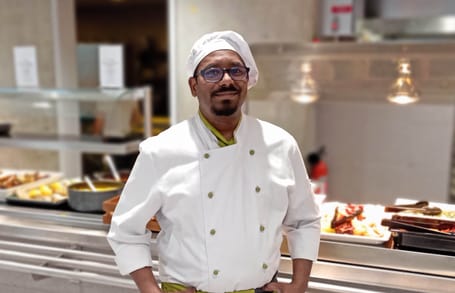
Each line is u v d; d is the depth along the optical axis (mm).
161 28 5859
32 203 1928
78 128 2945
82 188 1953
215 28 2984
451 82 2234
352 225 1562
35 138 2852
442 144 3250
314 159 3270
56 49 3283
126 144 2607
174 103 3113
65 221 1803
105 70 2406
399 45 2248
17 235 1813
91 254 1724
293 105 3219
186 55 3047
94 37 6141
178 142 1226
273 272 1269
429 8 2996
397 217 1480
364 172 3506
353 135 3484
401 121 3330
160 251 1304
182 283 1236
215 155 1200
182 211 1194
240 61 1173
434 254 1382
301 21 2867
